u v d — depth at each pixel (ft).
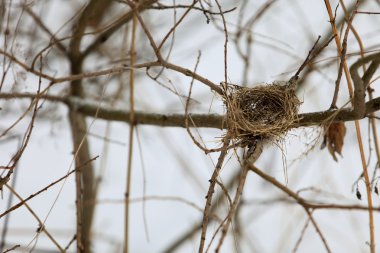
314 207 8.48
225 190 7.07
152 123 9.80
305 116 8.03
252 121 8.25
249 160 7.41
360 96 7.14
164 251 13.07
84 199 11.58
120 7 12.07
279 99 8.52
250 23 11.80
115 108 10.60
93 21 11.33
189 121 8.86
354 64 6.85
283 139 8.03
